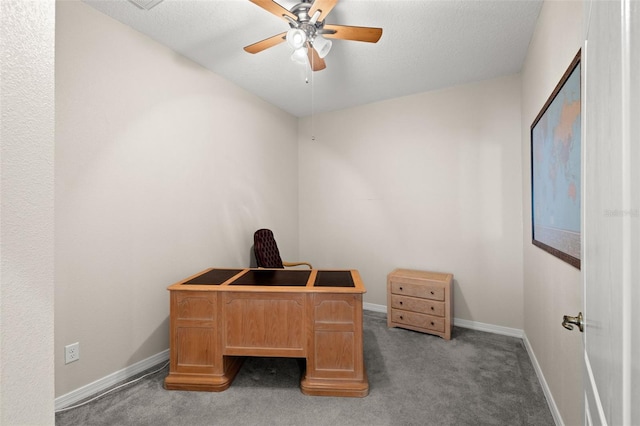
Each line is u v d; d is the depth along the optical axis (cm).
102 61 205
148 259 234
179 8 203
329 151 403
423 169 342
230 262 312
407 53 258
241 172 327
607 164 60
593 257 73
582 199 87
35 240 46
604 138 62
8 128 42
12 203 43
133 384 210
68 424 170
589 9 77
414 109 346
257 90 335
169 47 250
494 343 276
